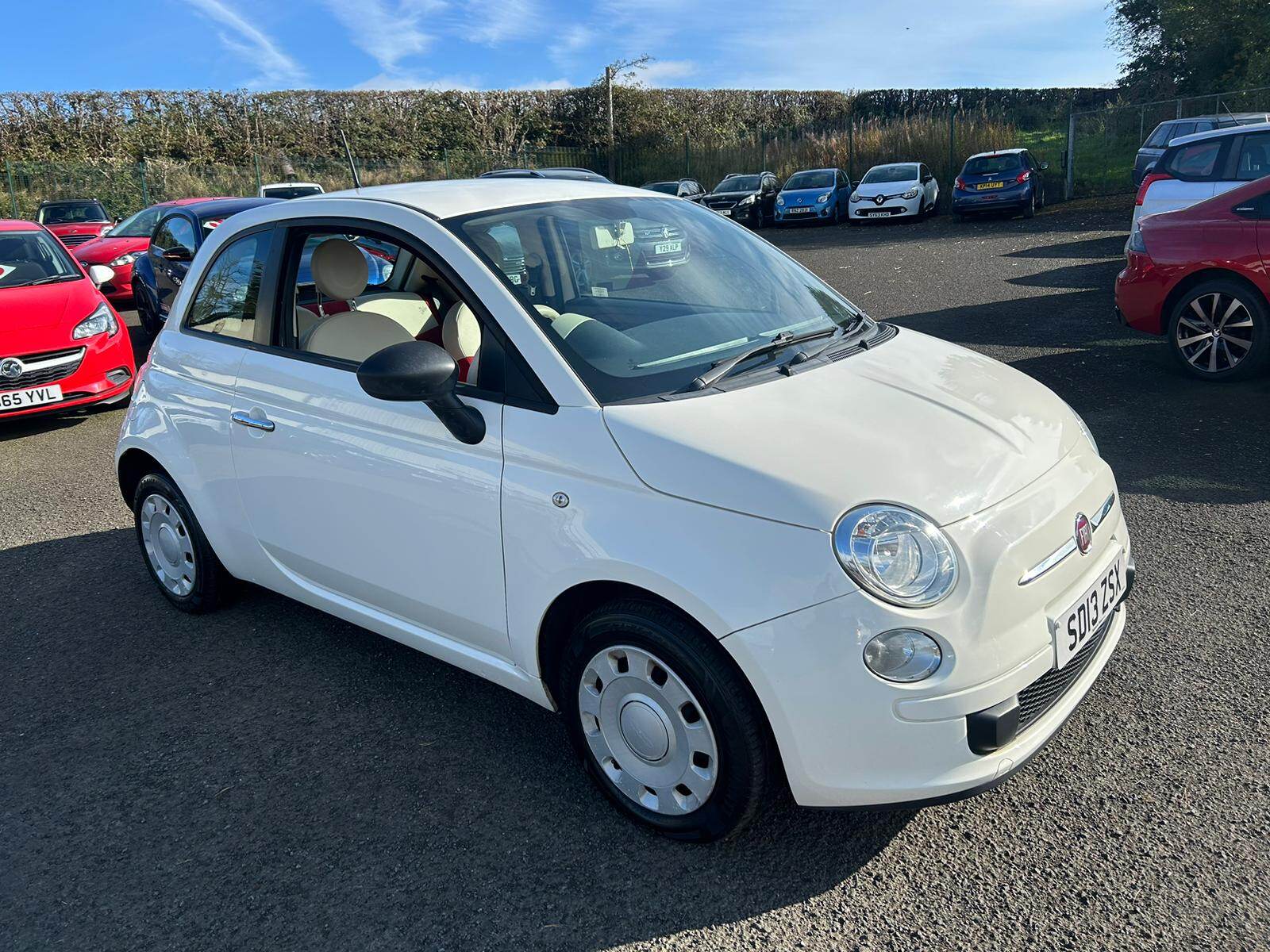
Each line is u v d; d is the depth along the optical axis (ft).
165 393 12.47
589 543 7.97
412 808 9.18
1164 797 8.59
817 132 95.61
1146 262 22.33
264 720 10.85
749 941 7.40
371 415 9.83
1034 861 7.98
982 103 97.81
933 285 38.99
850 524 7.14
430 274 11.72
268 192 68.08
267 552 11.70
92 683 11.89
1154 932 7.19
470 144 113.91
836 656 7.07
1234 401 20.01
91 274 26.68
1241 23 78.69
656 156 107.86
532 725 10.46
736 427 7.92
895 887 7.82
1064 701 8.12
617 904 7.86
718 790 7.94
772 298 10.73
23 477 20.84
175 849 8.85
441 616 9.70
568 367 8.56
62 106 101.09
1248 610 11.64
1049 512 7.89
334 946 7.63
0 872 8.70
